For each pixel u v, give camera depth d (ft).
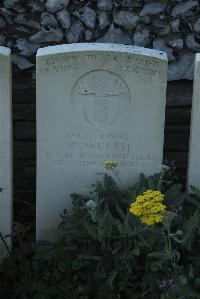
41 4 7.71
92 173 6.42
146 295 5.65
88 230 5.85
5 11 7.70
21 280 5.96
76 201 6.25
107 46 6.01
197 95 6.14
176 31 7.81
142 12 7.73
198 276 5.67
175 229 5.82
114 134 6.29
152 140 6.32
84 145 6.31
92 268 5.92
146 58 6.00
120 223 5.75
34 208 7.44
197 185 6.47
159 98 6.16
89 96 6.13
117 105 6.19
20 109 7.87
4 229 6.44
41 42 7.85
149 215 5.04
